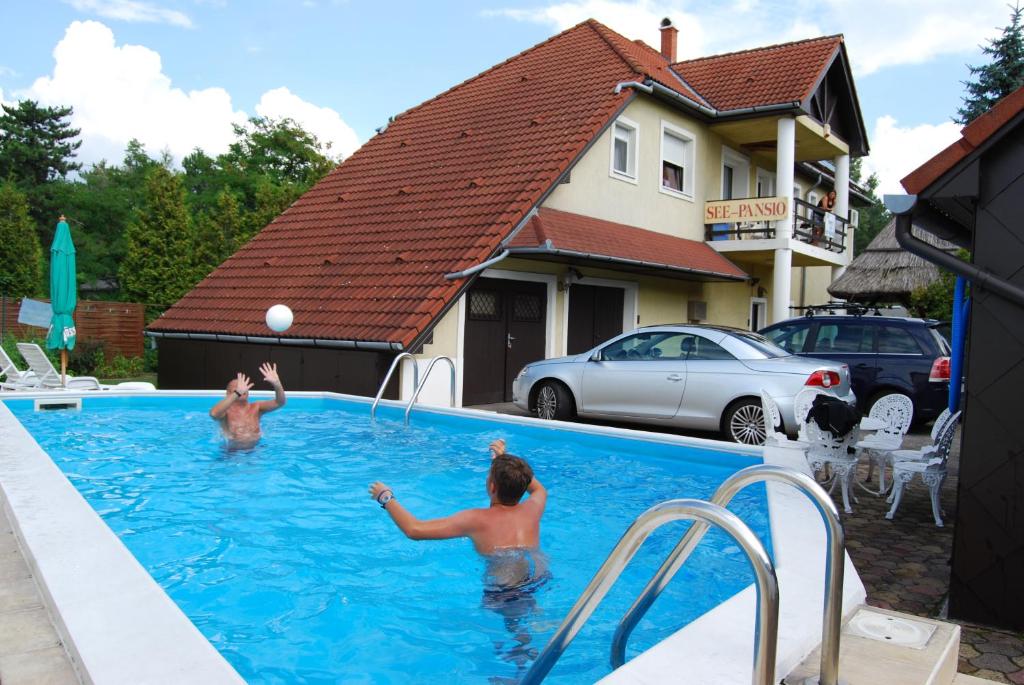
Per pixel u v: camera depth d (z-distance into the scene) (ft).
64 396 34.06
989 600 14.78
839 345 41.70
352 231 51.93
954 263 15.06
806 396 25.22
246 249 56.34
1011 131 14.62
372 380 40.29
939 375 37.55
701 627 9.34
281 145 145.07
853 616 10.29
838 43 67.41
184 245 97.35
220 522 18.92
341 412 35.94
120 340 73.41
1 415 24.82
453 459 26.58
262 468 24.82
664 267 51.67
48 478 15.84
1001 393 14.71
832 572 8.20
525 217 44.55
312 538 17.78
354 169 60.85
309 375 43.01
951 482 27.27
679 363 35.17
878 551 19.04
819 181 83.41
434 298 40.50
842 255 74.59
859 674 8.59
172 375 50.47
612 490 22.70
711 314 67.46
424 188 52.70
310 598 14.15
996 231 14.89
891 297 77.46
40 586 10.54
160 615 9.14
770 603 6.65
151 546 17.01
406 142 60.85
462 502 21.25
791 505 16.12
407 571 15.61
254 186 138.31
